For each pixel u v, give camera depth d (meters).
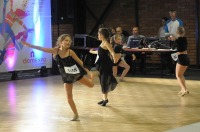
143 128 6.43
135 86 10.77
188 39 14.30
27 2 12.98
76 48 13.60
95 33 16.03
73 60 6.73
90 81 7.01
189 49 14.32
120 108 8.01
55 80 12.38
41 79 12.69
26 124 6.85
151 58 14.82
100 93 9.80
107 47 7.91
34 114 7.60
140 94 9.56
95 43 13.66
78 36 13.80
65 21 15.07
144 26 15.16
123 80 11.76
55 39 14.92
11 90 10.52
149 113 7.53
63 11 14.93
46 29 13.61
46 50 6.77
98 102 8.56
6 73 13.27
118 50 10.05
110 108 8.02
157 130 6.29
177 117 7.16
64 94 9.73
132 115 7.38
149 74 13.15
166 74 13.02
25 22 12.98
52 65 13.91
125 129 6.39
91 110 7.86
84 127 6.57
